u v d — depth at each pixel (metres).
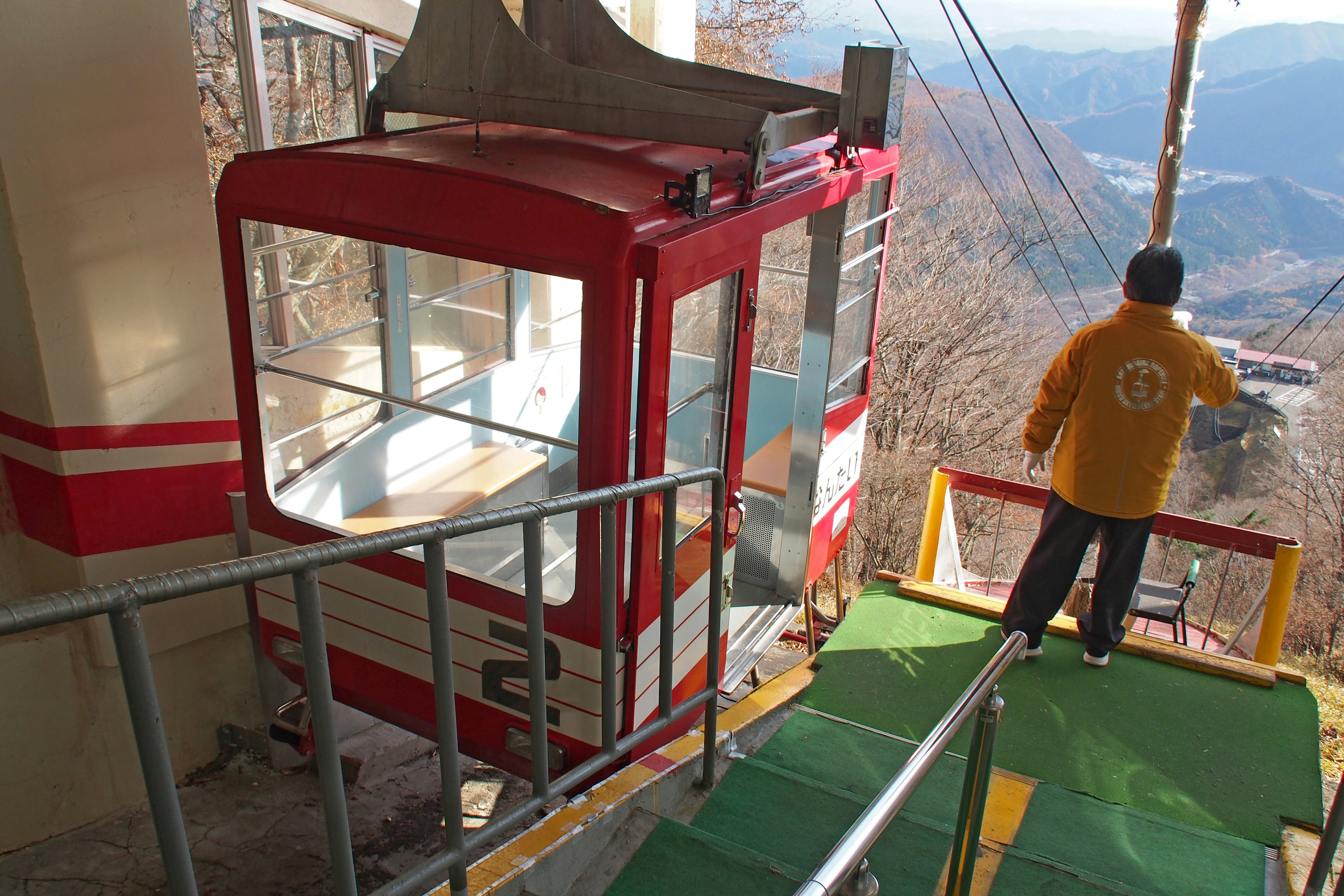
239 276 3.23
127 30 3.61
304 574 1.58
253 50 4.51
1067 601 5.30
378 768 4.70
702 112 3.06
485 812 4.62
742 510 3.61
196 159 3.91
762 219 3.15
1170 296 3.46
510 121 3.27
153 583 1.35
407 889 1.92
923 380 18.25
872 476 15.12
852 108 3.41
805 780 3.21
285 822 4.29
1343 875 2.42
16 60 3.33
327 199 2.96
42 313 3.56
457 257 2.79
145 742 1.37
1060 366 3.63
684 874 2.59
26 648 3.83
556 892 2.50
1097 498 3.62
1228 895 2.88
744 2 18.12
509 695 3.18
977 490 4.82
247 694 4.64
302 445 3.69
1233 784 3.45
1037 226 19.61
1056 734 3.69
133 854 4.06
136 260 3.79
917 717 3.83
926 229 19.66
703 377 3.13
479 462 4.30
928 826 3.01
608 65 3.68
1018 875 2.83
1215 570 14.76
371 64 5.34
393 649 3.37
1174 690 4.01
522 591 3.04
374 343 3.95
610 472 2.79
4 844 3.96
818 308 4.45
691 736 3.30
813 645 5.64
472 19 3.19
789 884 2.58
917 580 4.88
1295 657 15.88
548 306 4.09
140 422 3.93
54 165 3.49
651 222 2.68
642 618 3.03
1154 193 6.51
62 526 3.87
